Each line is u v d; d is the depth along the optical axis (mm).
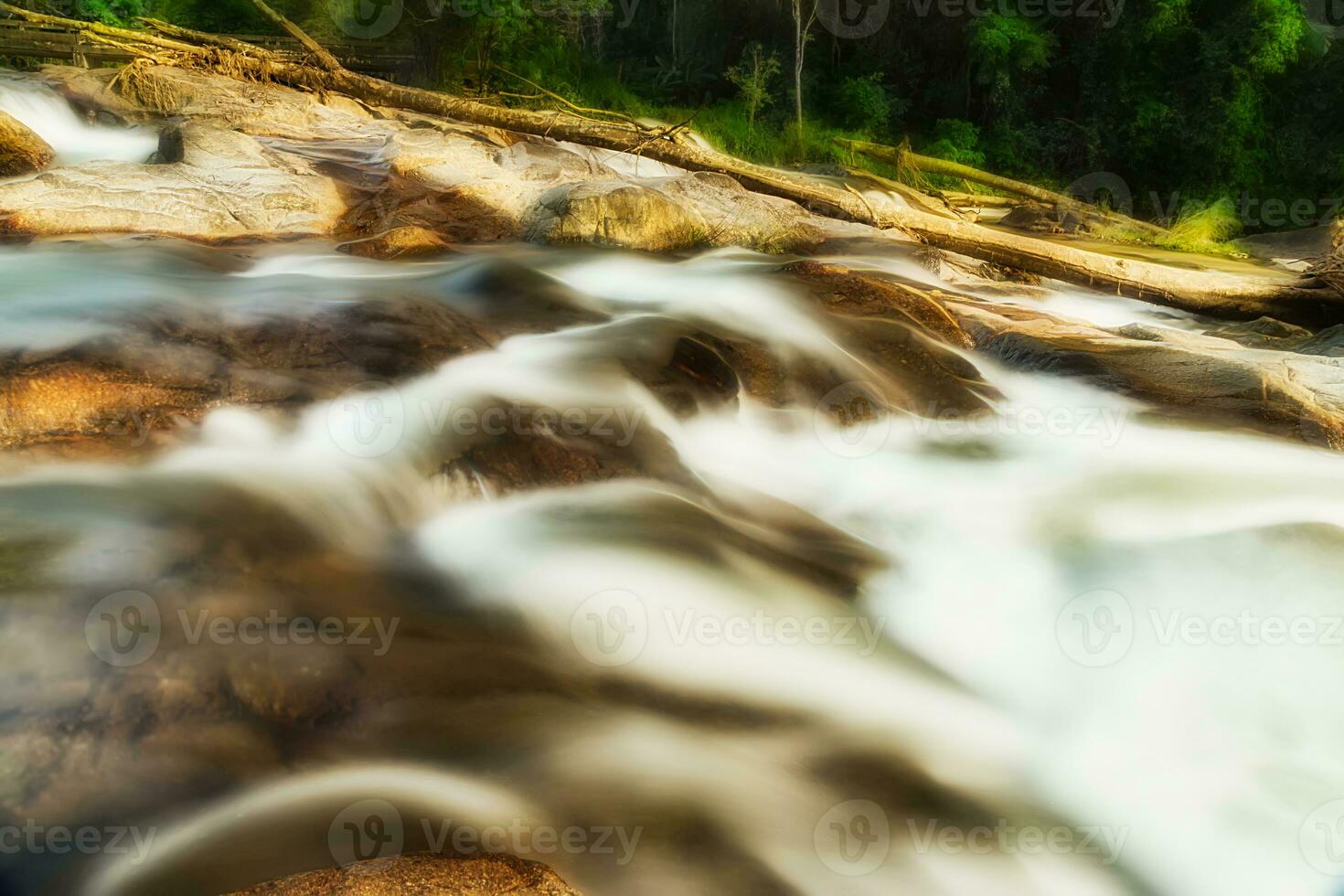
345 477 3918
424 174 8789
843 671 3648
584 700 3186
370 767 2736
